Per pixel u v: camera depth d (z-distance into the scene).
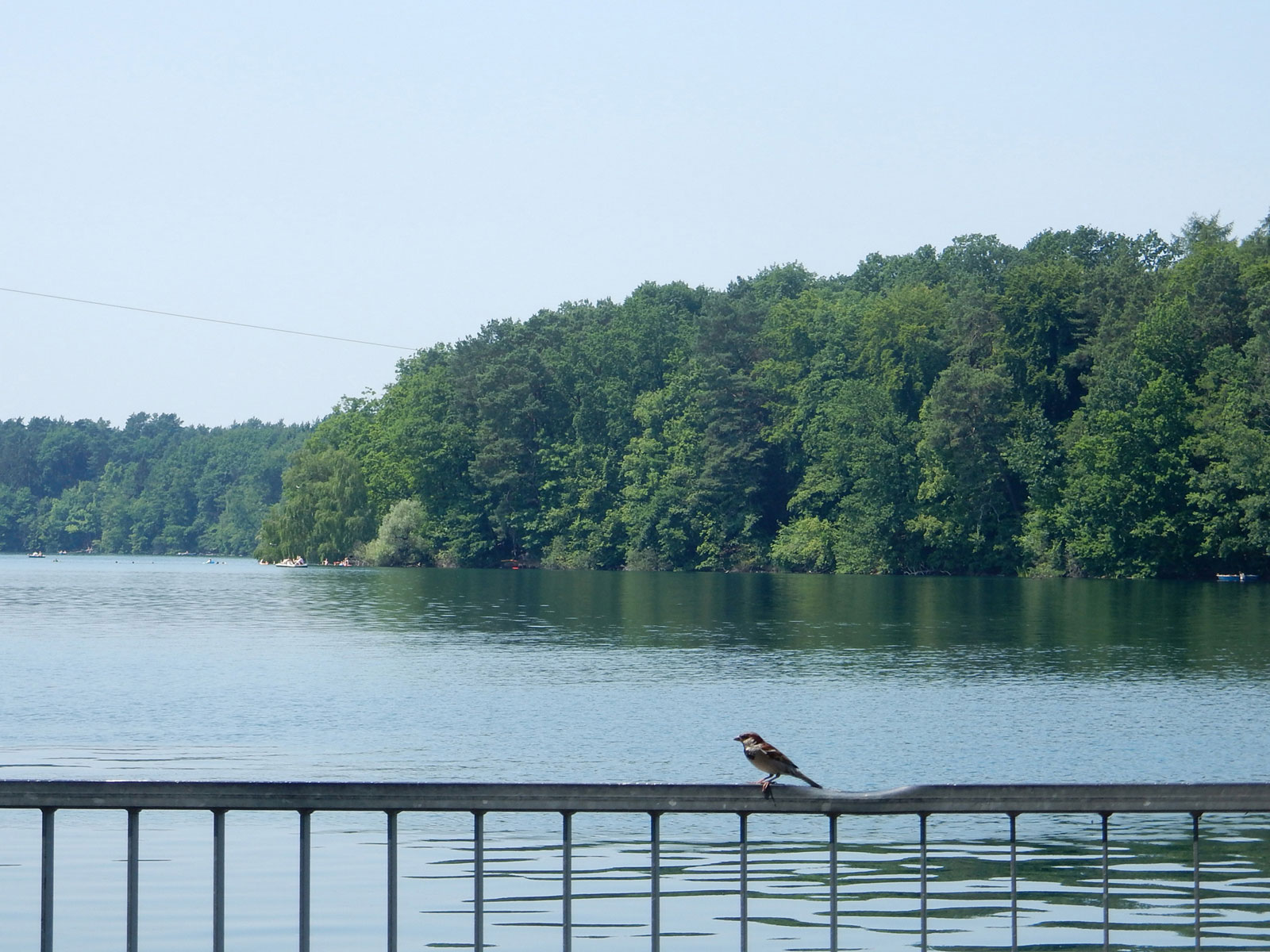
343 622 73.81
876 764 28.38
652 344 173.25
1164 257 156.25
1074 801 8.36
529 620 73.38
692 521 151.12
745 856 8.33
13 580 144.38
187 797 7.97
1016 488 128.38
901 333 138.12
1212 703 37.34
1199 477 107.50
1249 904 17.56
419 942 15.93
